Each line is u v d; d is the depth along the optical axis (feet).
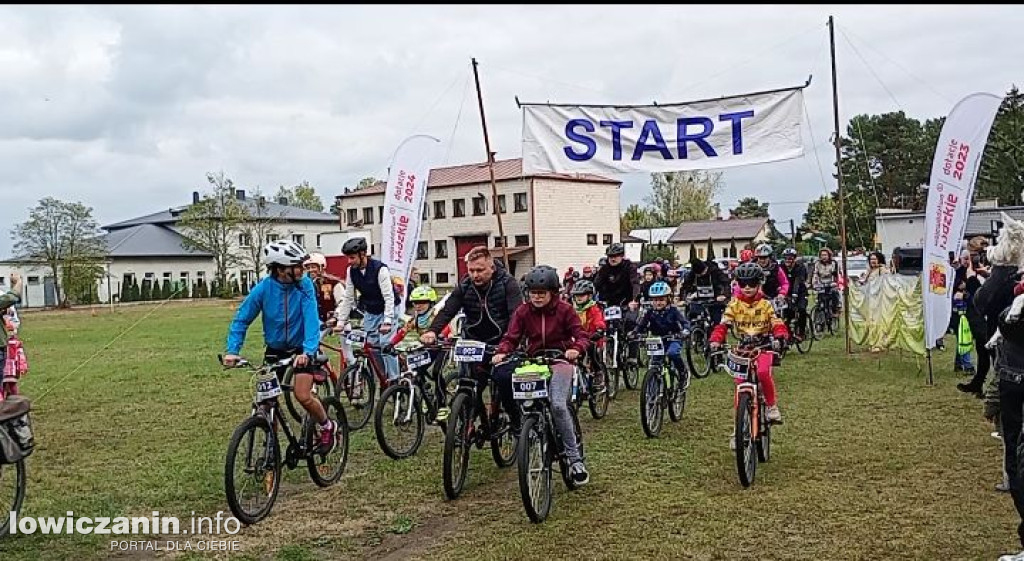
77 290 175.42
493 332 23.39
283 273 21.48
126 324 104.63
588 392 31.50
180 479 25.13
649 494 22.36
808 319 53.31
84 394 43.11
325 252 168.25
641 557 17.88
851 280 63.00
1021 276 19.24
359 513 21.54
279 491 23.45
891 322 48.93
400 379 27.68
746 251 48.55
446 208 167.02
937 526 19.21
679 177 255.50
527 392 20.29
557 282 21.57
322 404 23.15
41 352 68.39
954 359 46.93
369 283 31.27
